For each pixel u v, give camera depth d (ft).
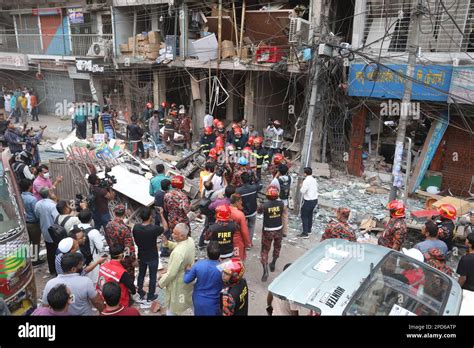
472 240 17.76
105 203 26.58
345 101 46.65
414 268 15.65
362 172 47.03
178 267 16.15
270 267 25.08
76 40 76.43
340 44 39.60
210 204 26.45
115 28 67.05
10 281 16.51
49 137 62.08
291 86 60.44
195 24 59.82
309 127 34.12
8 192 18.51
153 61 61.00
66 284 14.10
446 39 39.19
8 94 75.97
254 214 26.81
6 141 40.14
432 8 38.65
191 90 60.64
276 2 55.47
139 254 20.07
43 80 85.05
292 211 36.09
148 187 32.71
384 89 41.78
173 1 57.88
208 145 41.93
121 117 68.49
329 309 12.85
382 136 47.93
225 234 19.74
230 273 13.56
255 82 56.65
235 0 57.11
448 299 14.30
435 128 41.01
